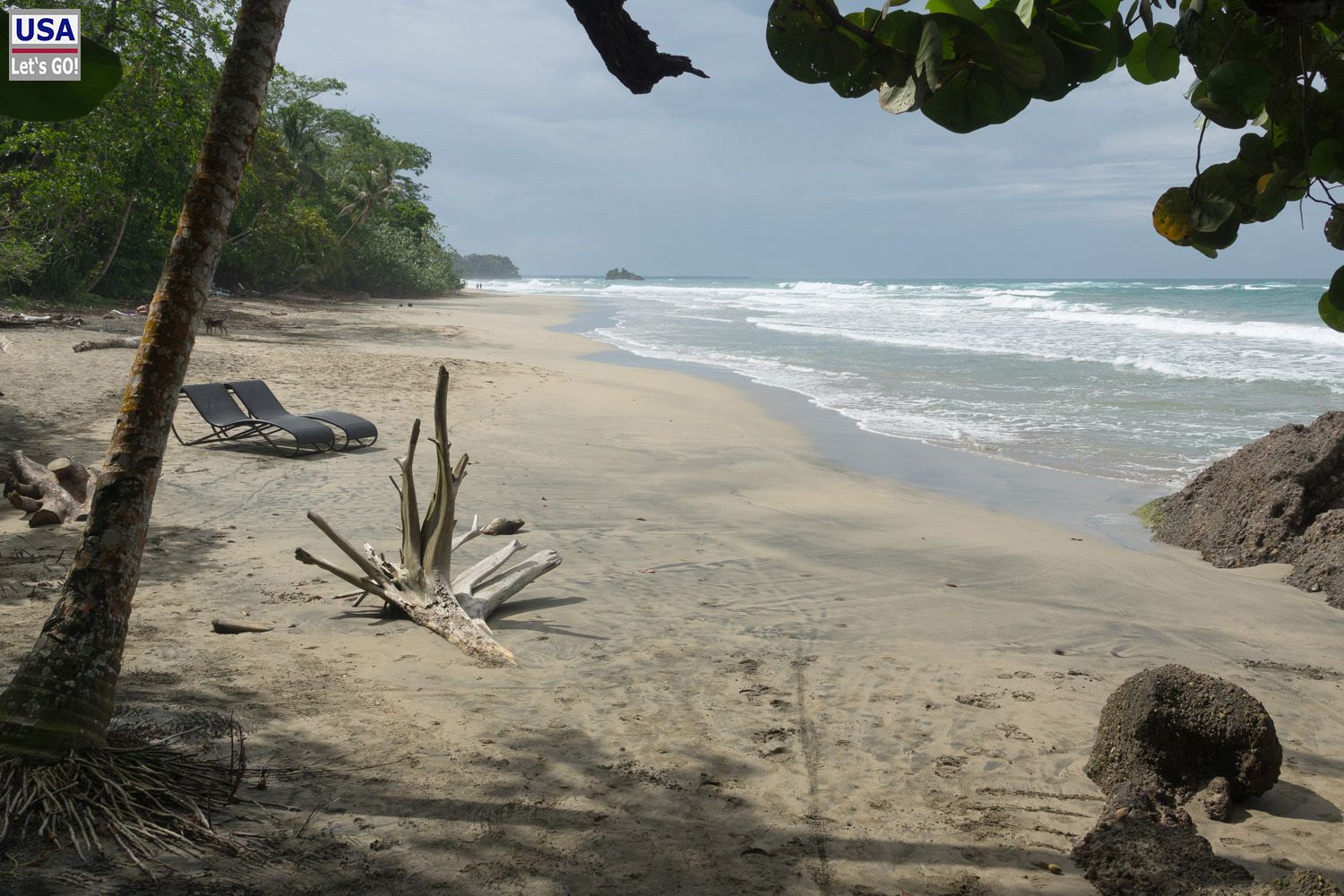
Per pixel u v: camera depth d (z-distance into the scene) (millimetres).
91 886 3092
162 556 7469
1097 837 3748
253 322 31281
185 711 4555
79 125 26516
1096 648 6520
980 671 5938
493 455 12305
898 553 8812
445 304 58031
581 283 189250
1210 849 3607
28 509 8438
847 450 14023
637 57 2178
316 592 6805
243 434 12133
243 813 3699
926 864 3727
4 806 3369
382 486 10367
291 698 4941
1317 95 1609
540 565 7117
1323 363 23578
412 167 77625
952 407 17906
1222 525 9461
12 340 19547
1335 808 4383
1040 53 1496
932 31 1444
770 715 5129
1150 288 83438
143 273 36906
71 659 3605
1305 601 7887
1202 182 1691
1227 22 1663
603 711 5062
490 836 3717
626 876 3508
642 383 20578
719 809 4078
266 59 3719
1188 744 4434
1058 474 12602
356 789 4000
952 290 91188
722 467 12445
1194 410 17047
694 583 7648
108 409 13414
